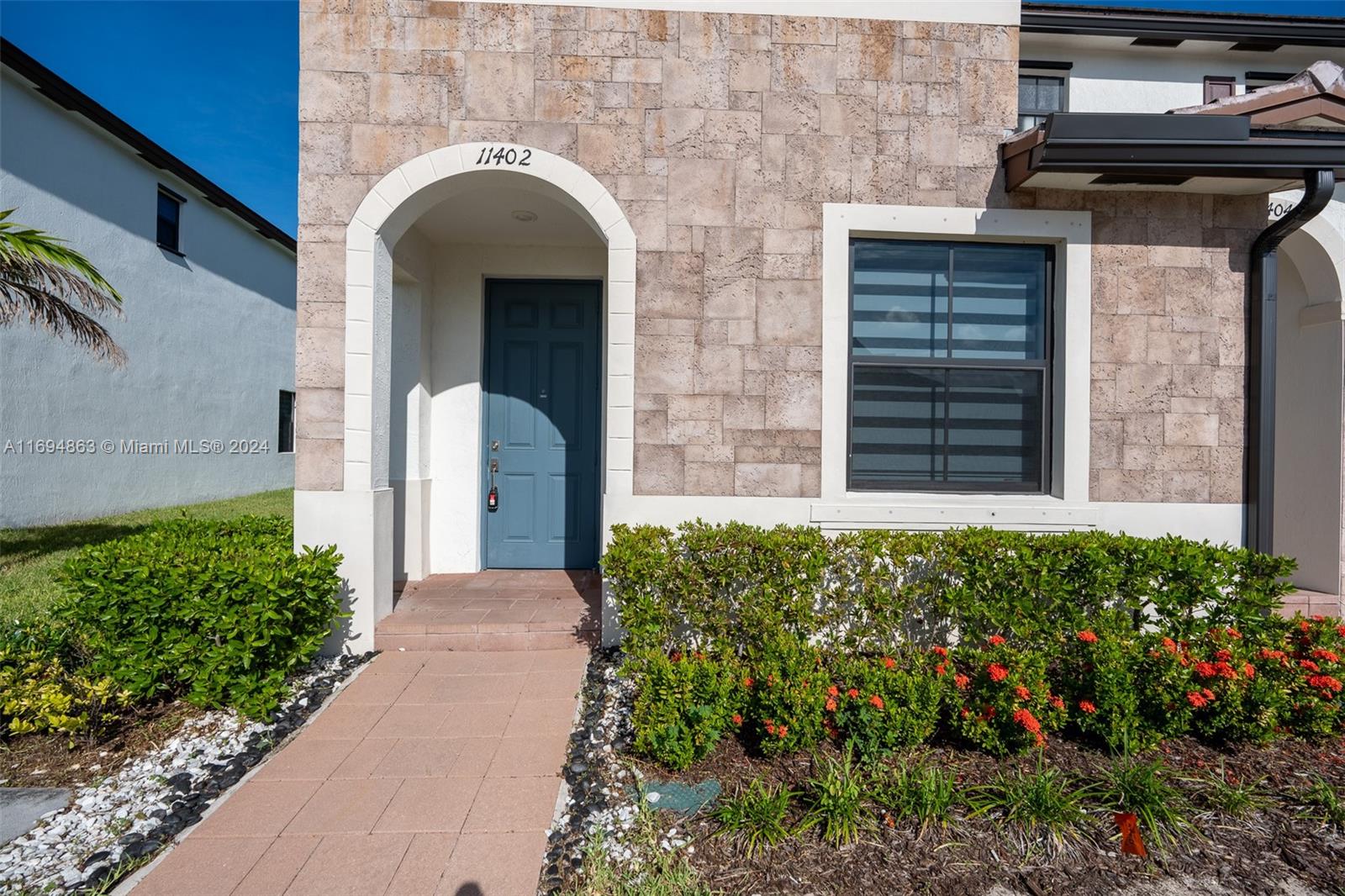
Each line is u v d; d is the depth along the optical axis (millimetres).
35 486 8016
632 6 4289
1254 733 2984
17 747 3072
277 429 13062
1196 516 4469
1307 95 4031
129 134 8867
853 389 4590
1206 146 3877
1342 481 5020
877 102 4398
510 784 2844
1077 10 4852
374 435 4289
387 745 3164
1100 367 4465
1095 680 3018
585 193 4285
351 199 4219
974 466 4656
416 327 5406
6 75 7430
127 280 9273
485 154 4238
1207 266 4516
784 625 3771
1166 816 2482
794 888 2201
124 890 2215
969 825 2473
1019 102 5250
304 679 3848
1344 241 4949
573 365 5895
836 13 4371
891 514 4344
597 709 3494
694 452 4340
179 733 3238
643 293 4320
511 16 4262
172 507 10188
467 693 3699
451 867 2334
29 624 3912
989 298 4660
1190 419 4488
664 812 2590
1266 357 4426
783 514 4352
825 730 2924
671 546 3908
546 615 4539
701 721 2852
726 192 4336
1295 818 2566
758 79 4348
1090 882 2248
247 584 3393
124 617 3344
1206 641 3342
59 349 8266
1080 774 2777
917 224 4395
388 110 4219
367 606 4238
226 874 2295
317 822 2582
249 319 12062
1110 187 4375
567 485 5898
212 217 11016
